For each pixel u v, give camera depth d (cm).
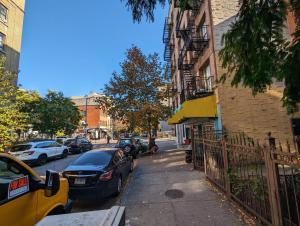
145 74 2097
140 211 582
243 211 525
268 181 407
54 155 1897
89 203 718
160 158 1648
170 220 516
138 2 466
